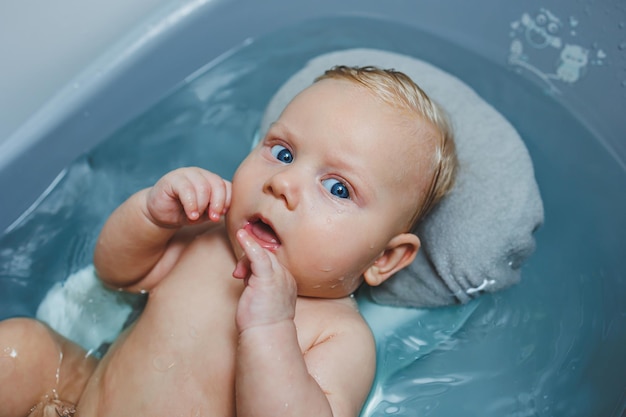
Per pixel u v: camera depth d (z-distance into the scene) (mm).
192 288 976
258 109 1407
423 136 988
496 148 1162
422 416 1030
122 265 1030
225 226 1052
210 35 1440
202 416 878
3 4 1217
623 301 1099
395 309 1148
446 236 1124
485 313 1136
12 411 937
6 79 1229
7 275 1152
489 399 1047
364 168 919
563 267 1170
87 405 934
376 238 954
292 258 907
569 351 1073
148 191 986
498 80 1372
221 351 909
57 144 1268
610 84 1282
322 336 952
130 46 1367
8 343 938
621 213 1191
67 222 1229
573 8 1320
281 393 784
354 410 898
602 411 987
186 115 1390
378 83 992
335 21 1500
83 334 1073
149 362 917
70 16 1303
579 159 1265
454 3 1428
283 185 888
